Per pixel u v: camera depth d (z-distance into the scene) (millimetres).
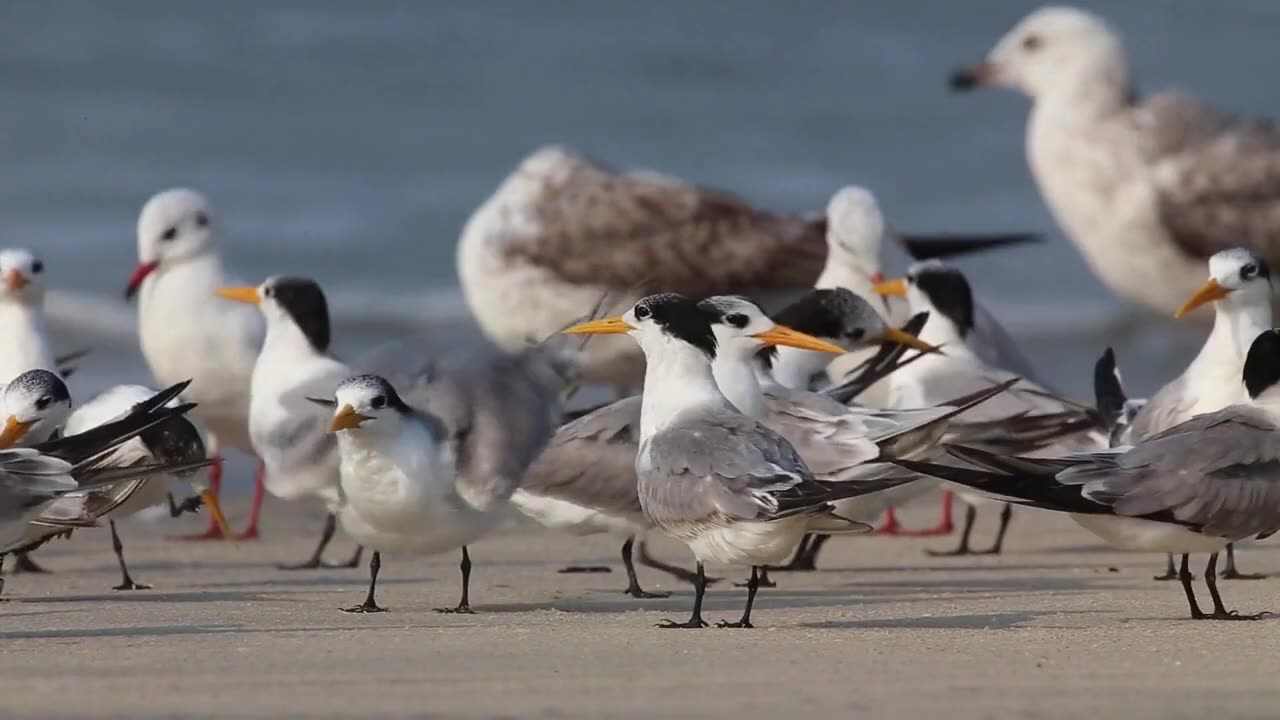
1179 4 54250
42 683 8352
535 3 51375
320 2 50062
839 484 10109
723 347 12250
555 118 44719
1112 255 18625
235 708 7738
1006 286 31500
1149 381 24656
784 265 19547
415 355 11914
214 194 37375
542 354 12531
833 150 42750
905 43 50969
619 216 19406
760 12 52062
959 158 41750
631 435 12070
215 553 15336
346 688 8211
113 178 37938
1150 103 18578
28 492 9750
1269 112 47156
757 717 7547
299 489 12156
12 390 12148
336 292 31281
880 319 14750
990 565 14297
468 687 8234
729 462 10336
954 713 7633
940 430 12352
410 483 11117
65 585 13242
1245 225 18016
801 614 11289
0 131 40438
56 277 30219
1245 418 10586
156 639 9938
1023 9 53750
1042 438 13016
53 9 47750
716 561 10555
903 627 10547
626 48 49125
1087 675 8570
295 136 41969
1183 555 10859
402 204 37281
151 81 44188
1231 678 8484
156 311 17172
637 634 10141
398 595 12531
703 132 44281
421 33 49156
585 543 15633
